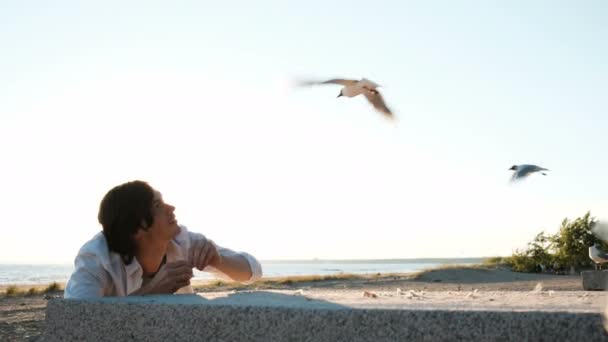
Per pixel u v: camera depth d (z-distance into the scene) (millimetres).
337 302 1949
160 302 2012
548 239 25688
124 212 2518
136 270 2578
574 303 1789
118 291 2531
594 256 13914
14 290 16578
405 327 1676
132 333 2023
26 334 6629
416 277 22141
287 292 2396
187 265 2598
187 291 2756
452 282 18875
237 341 1868
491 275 22266
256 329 1846
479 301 1923
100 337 2076
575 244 24656
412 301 1953
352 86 5023
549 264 25422
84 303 2113
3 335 6555
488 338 1596
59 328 2146
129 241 2547
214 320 1910
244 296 2184
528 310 1605
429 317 1653
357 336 1722
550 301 1876
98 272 2455
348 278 23297
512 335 1574
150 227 2557
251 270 3088
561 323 1535
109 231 2543
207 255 2906
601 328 1497
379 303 1894
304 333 1784
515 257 26062
